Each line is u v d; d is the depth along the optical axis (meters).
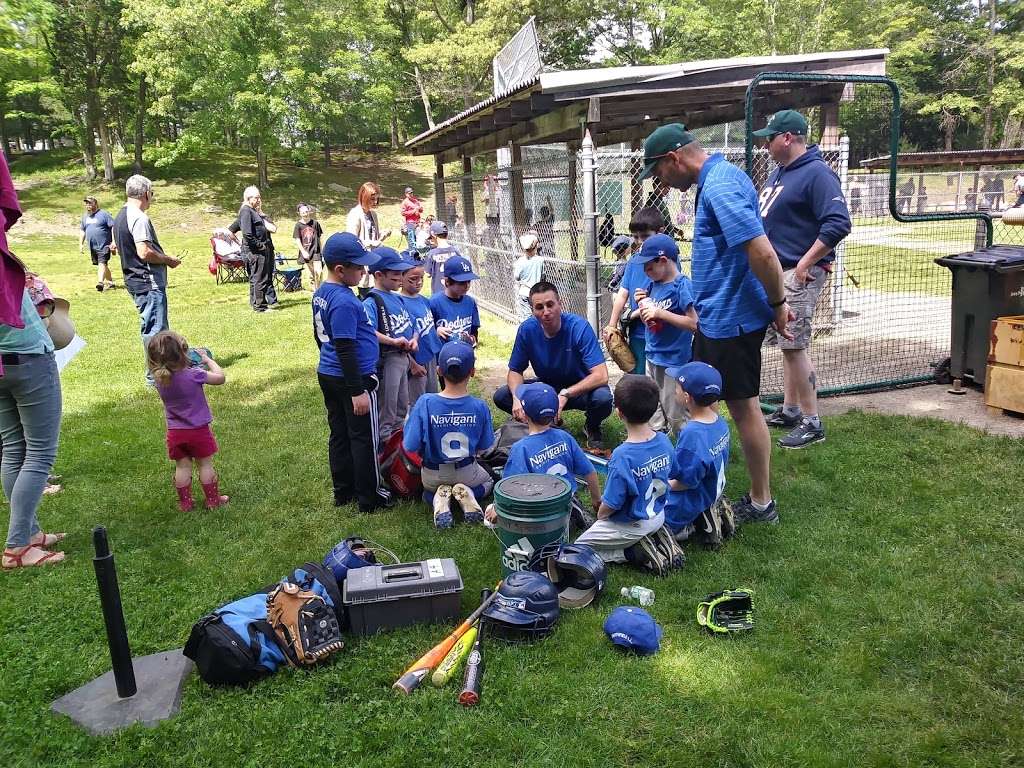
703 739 2.45
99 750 2.55
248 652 2.82
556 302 4.91
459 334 5.49
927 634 2.93
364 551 3.47
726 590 3.21
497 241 11.51
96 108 34.06
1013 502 4.04
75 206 30.56
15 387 3.77
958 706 2.54
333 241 4.18
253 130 32.12
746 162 5.50
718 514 3.82
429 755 2.44
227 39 30.44
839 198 4.86
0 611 3.46
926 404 5.96
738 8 33.19
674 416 5.08
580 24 36.59
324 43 33.03
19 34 23.17
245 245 12.43
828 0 31.36
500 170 10.46
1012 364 5.45
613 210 10.18
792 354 5.09
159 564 3.89
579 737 2.49
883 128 42.19
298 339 10.16
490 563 3.76
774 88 8.48
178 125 42.72
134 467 5.48
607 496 3.47
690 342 4.96
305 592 2.99
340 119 35.88
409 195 16.34
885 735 2.43
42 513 4.64
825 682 2.71
